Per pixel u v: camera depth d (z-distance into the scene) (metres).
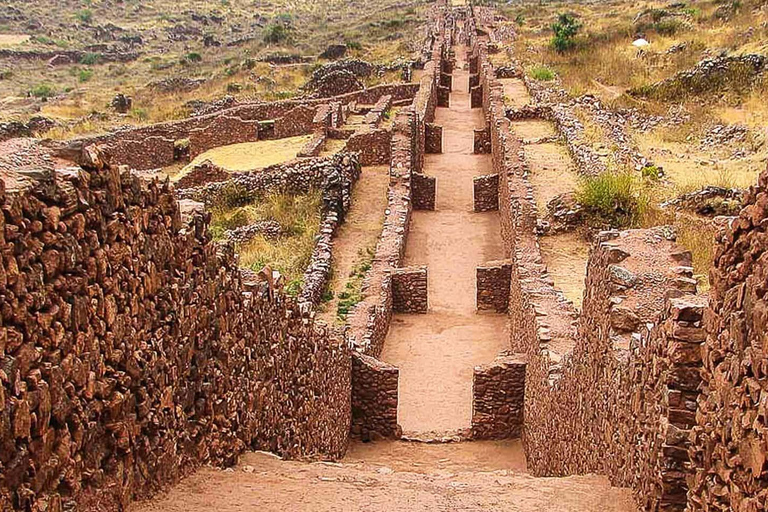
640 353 7.91
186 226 8.00
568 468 11.32
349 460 15.20
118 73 79.81
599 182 22.03
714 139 29.34
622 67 41.69
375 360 16.50
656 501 7.07
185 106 56.25
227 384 9.06
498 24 77.00
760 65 34.69
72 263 5.66
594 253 10.78
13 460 4.98
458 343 20.34
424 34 76.00
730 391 5.66
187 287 7.92
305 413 12.44
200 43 100.12
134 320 6.77
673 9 55.97
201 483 7.91
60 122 50.59
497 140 31.61
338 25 99.75
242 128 42.50
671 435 6.85
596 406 9.79
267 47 84.50
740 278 5.80
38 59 87.44
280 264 23.56
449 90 51.34
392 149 31.50
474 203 30.03
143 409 6.94
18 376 5.02
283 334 11.27
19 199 4.96
